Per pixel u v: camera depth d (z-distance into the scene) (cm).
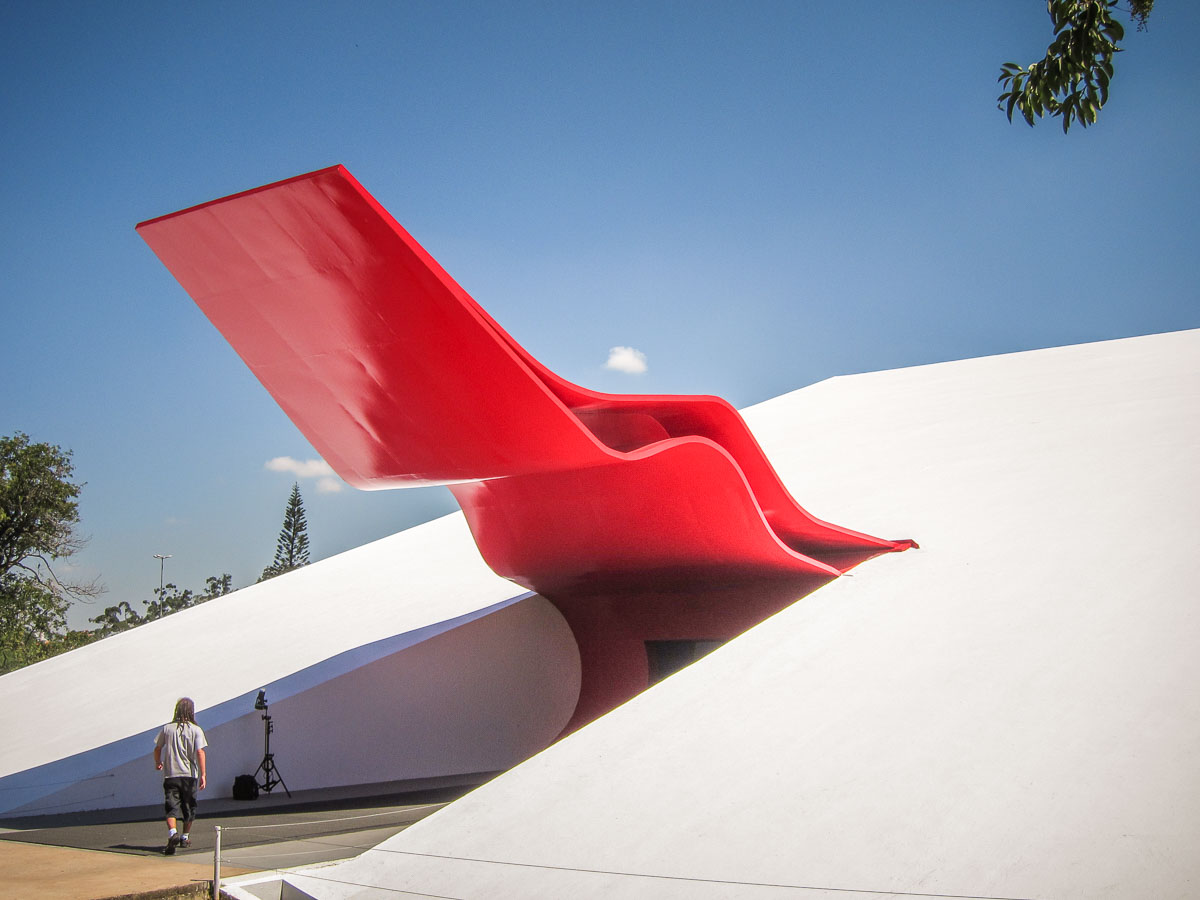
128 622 7394
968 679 709
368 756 1320
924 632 828
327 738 1303
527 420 861
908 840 519
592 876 552
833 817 561
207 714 1293
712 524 1023
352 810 1024
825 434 2122
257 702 1252
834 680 768
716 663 867
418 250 707
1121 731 578
